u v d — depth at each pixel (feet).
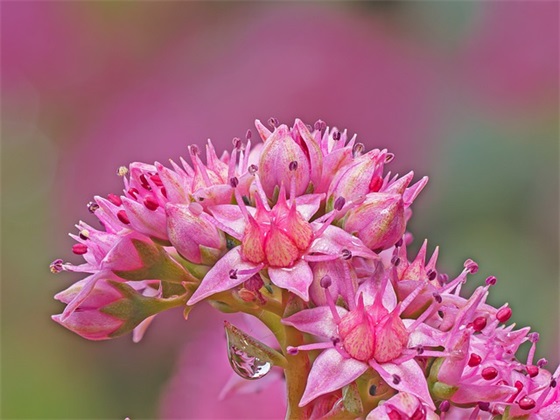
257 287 0.43
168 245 0.44
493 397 0.43
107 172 0.72
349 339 0.42
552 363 0.60
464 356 0.42
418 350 0.42
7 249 0.69
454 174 0.66
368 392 0.43
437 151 0.67
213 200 0.44
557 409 0.43
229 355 0.44
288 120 0.72
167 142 0.72
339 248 0.43
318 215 0.44
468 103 0.68
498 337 0.44
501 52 0.68
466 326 0.43
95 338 0.44
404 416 0.41
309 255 0.43
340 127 0.71
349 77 0.71
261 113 0.72
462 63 0.70
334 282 0.43
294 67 0.72
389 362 0.42
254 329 0.47
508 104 0.67
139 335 0.46
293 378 0.43
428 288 0.43
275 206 0.43
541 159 0.65
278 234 0.43
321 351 0.43
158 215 0.44
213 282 0.43
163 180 0.44
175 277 0.44
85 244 0.44
